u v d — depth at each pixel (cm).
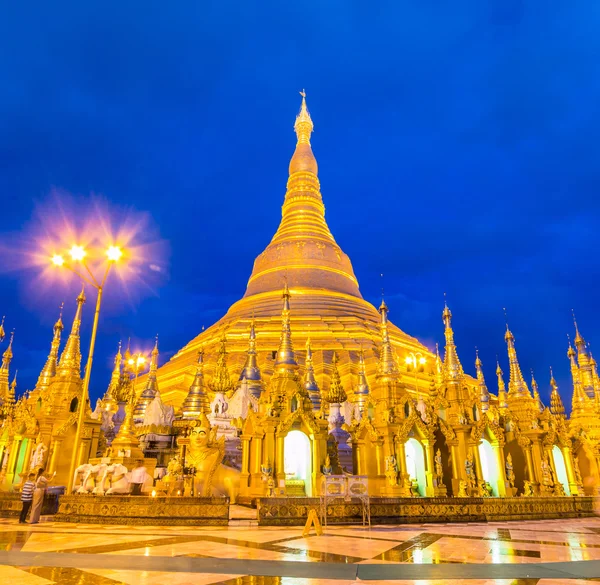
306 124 10681
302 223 9281
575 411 5156
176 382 6538
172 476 2633
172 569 1141
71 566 1167
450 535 1909
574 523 2533
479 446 3569
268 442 2939
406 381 6550
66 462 3347
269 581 1026
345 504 2309
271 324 7188
